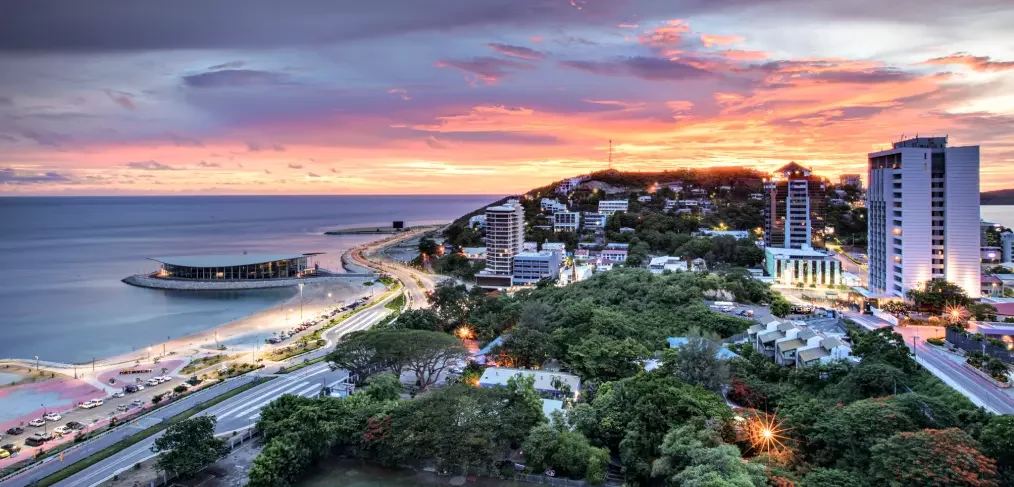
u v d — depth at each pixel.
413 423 114.38
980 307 172.25
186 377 191.62
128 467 119.81
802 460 98.00
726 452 90.56
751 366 139.12
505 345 165.75
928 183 192.88
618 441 114.31
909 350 132.00
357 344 159.38
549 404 129.12
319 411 121.19
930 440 83.31
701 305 195.62
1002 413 104.50
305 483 111.25
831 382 127.56
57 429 147.75
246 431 134.25
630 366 147.88
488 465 110.56
